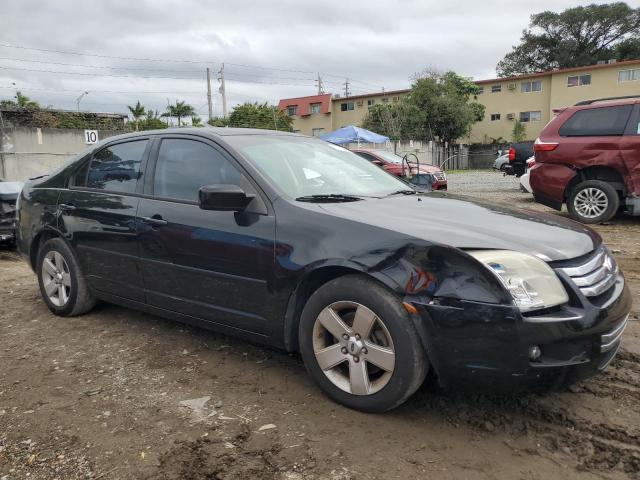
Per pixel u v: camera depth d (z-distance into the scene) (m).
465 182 22.06
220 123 45.44
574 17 59.34
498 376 2.55
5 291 5.79
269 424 2.87
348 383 3.01
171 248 3.66
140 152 4.16
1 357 3.88
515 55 64.44
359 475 2.43
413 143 36.62
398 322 2.72
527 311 2.50
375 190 3.84
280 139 4.04
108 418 2.97
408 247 2.73
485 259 2.57
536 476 2.41
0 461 2.59
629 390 3.17
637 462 2.49
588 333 2.58
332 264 2.90
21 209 5.08
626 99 8.38
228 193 3.17
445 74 44.91
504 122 47.69
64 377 3.52
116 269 4.13
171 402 3.14
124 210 4.01
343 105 53.22
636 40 58.50
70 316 4.72
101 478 2.44
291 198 3.27
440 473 2.44
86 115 39.94
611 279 2.93
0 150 21.38
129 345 4.06
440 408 3.00
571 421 2.85
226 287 3.40
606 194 8.52
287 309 3.15
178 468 2.50
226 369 3.59
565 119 8.86
